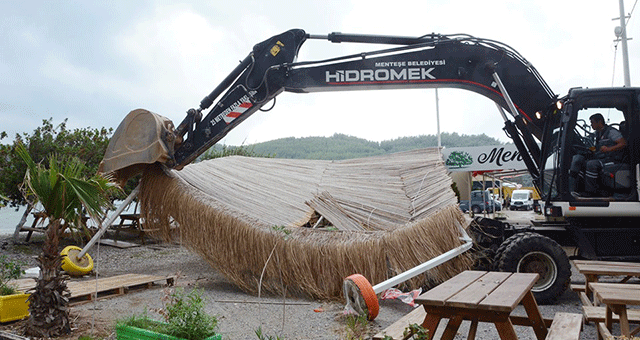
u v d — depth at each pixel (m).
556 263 6.15
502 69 7.72
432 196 7.82
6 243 11.67
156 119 7.28
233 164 9.84
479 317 2.86
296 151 188.62
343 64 7.80
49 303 4.51
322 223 8.31
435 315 2.97
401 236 6.36
